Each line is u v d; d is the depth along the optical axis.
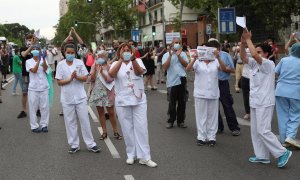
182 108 10.55
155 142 9.01
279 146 6.91
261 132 6.95
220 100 9.52
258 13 23.42
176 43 10.08
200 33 48.69
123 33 69.06
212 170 6.90
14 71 18.34
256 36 29.50
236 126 9.48
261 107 6.93
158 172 6.84
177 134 9.80
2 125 11.38
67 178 6.64
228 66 9.36
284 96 8.13
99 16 73.19
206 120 8.61
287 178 6.42
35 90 10.23
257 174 6.65
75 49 8.11
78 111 8.10
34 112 10.34
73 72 7.88
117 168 7.12
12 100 16.95
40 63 10.21
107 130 10.41
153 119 11.93
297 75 8.09
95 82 9.38
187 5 41.88
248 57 7.13
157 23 59.00
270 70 6.95
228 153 7.98
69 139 8.20
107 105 9.29
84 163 7.47
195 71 8.54
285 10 22.08
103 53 9.22
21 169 7.20
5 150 8.56
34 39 10.30
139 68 7.05
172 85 10.37
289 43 9.40
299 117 8.22
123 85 7.12
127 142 7.38
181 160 7.54
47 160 7.73
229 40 31.31
